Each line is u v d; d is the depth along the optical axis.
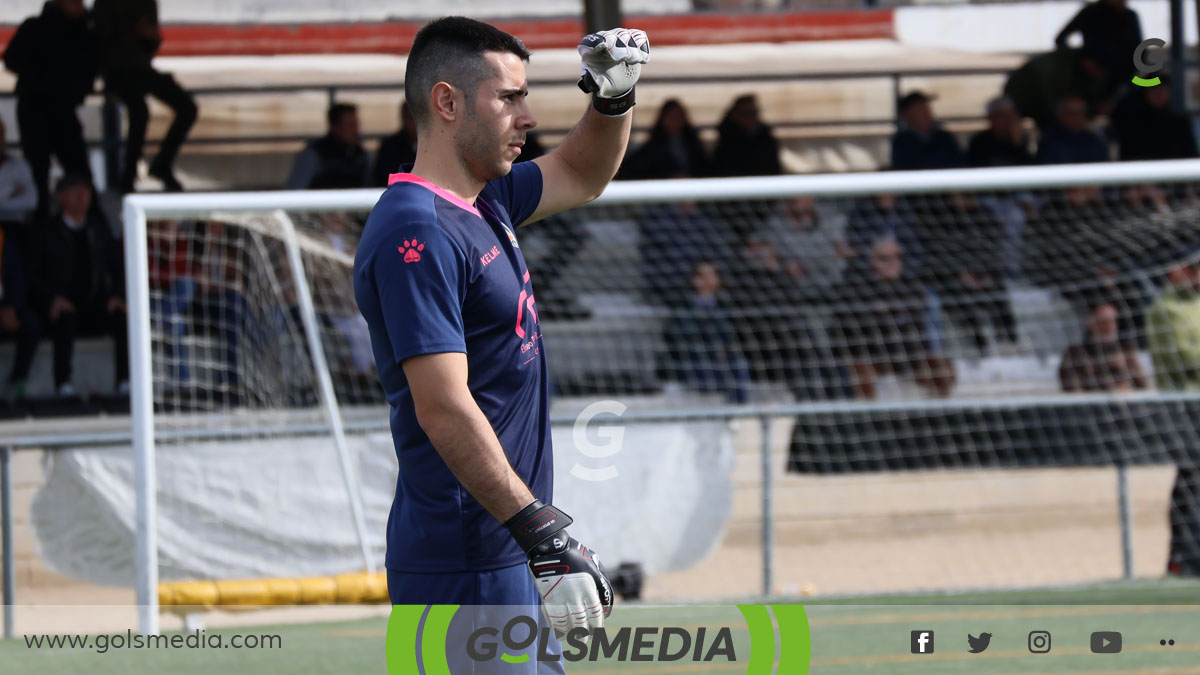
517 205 9.35
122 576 20.58
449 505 8.19
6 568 19.48
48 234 26.53
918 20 40.62
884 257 27.58
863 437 23.59
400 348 7.67
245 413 22.14
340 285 23.48
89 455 20.58
